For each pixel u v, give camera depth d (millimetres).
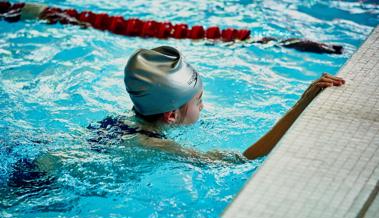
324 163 2301
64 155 3076
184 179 2930
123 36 5477
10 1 6336
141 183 2918
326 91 2916
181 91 2945
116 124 3217
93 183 2916
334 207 2051
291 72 4676
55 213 2748
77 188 2885
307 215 2016
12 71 4535
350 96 2855
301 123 2611
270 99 4164
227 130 3561
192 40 5406
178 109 3016
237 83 4414
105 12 6156
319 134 2512
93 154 3059
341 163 2297
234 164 2986
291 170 2264
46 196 2840
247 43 5273
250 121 3752
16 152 3148
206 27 5715
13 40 5211
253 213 2037
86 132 3275
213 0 6449
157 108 2965
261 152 2984
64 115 3787
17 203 2783
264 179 2213
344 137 2480
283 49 5129
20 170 2998
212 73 4605
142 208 2799
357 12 6062
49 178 2949
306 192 2133
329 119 2637
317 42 5238
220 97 4168
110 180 2926
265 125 3715
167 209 2809
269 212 2039
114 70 4605
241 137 3498
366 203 2074
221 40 5359
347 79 3057
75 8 6250
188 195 2881
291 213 2031
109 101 4020
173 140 3045
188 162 2951
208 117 3752
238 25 5730
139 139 3016
